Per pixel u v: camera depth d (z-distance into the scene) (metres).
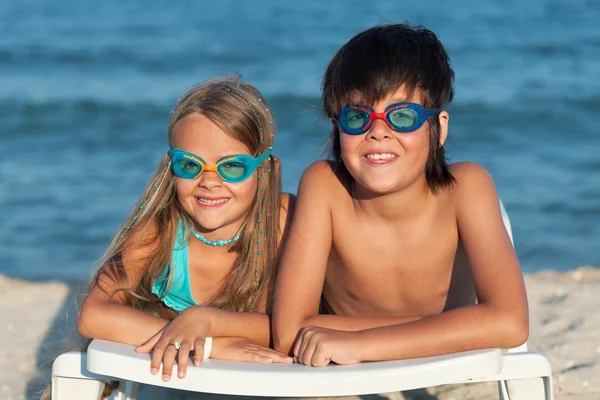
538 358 2.81
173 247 3.79
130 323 3.19
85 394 2.92
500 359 2.71
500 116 16.11
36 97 17.16
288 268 3.37
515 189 11.68
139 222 3.76
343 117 3.20
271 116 3.82
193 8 31.02
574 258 9.19
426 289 3.52
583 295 5.79
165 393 4.18
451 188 3.40
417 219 3.42
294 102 16.88
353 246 3.48
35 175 12.38
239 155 3.51
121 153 13.82
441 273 3.49
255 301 3.82
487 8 30.56
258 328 3.32
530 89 18.08
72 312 5.59
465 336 2.88
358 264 3.50
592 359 4.50
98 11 29.98
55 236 9.85
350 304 3.69
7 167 12.86
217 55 21.89
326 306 3.88
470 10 30.09
